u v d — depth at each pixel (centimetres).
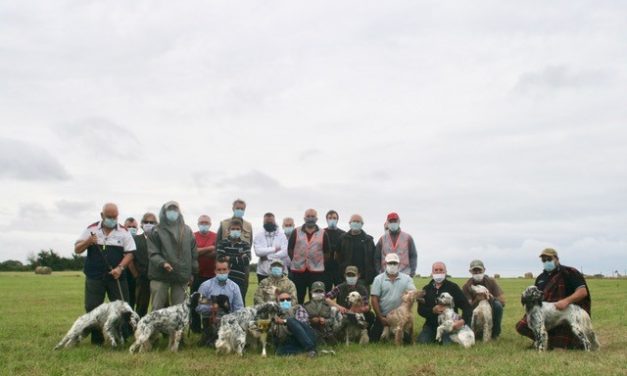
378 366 1120
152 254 1403
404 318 1441
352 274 1530
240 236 1574
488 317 1477
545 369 1067
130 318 1320
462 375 1029
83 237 1405
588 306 1375
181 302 1423
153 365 1114
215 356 1242
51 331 1628
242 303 1431
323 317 1435
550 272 1414
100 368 1078
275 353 1302
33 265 8838
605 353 1262
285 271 1548
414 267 1661
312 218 1666
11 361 1149
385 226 1722
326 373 1053
